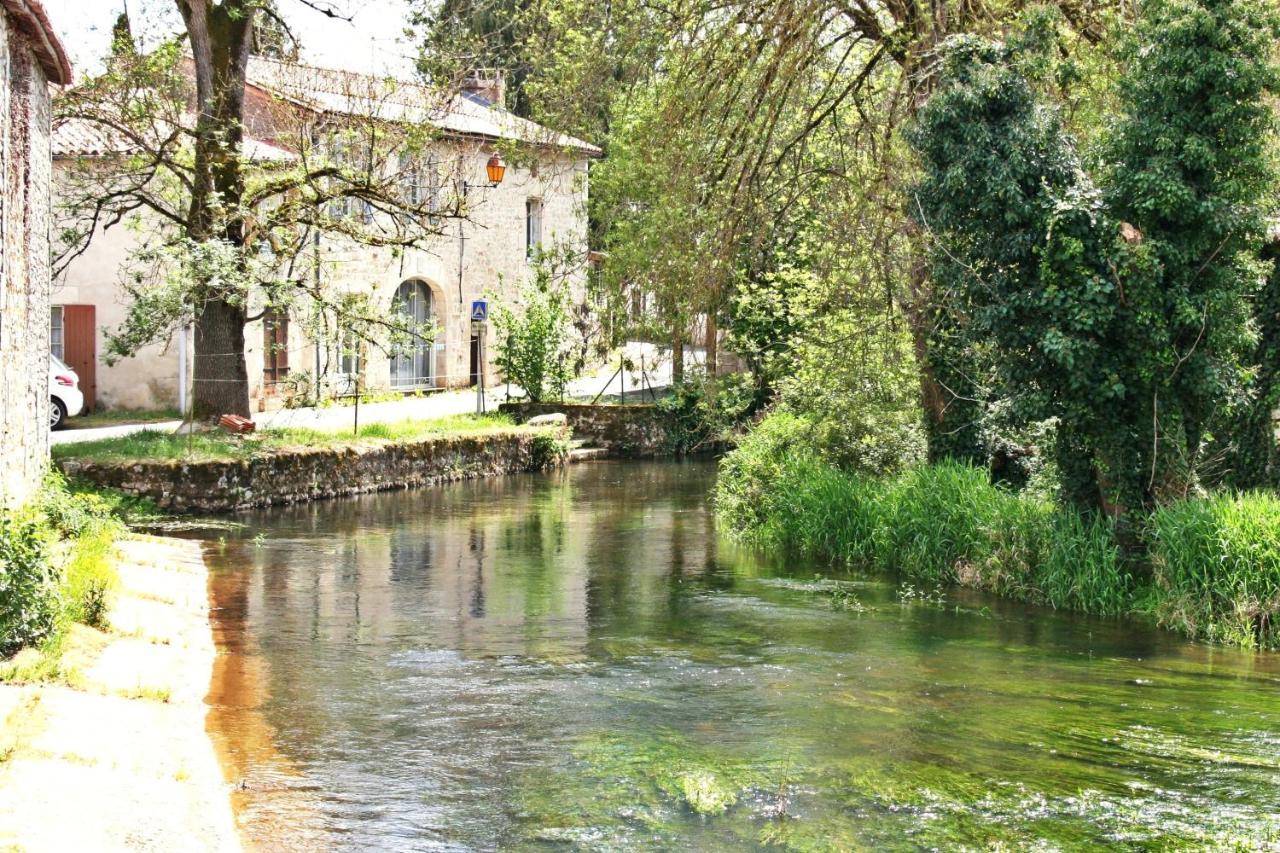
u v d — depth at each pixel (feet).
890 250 57.16
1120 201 46.14
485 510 72.95
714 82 59.47
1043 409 47.11
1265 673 34.65
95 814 20.56
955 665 35.09
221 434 74.43
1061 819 22.09
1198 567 41.55
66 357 92.89
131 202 88.53
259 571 50.83
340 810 22.70
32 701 25.75
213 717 28.63
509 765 25.40
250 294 74.74
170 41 70.74
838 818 22.27
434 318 85.20
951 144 48.24
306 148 74.69
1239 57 44.01
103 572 38.75
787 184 61.72
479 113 119.65
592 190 88.48
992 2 55.62
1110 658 36.52
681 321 65.10
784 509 59.31
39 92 45.88
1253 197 45.73
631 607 44.24
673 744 26.89
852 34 62.54
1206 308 45.27
